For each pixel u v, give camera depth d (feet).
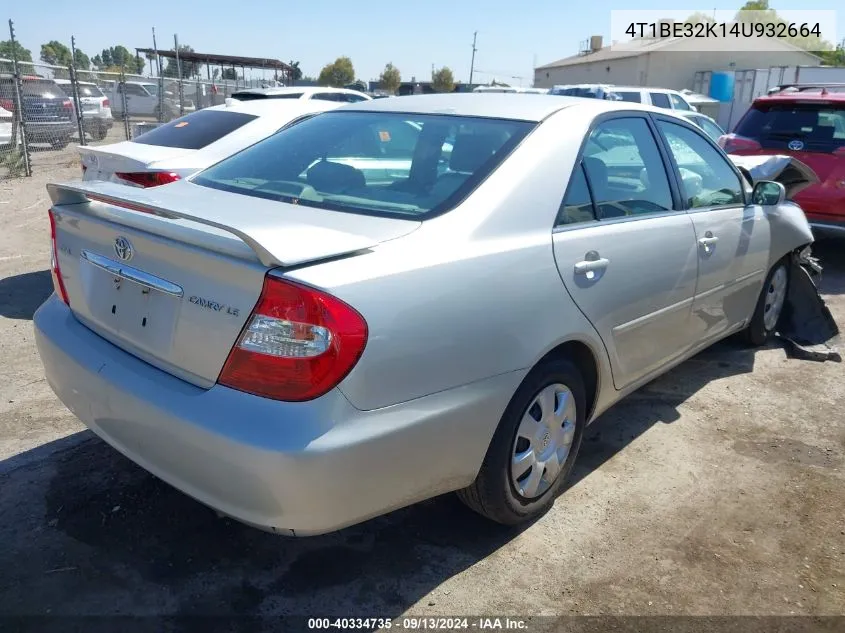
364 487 7.07
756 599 8.50
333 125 10.95
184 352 7.45
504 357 8.20
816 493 10.76
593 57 165.89
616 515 10.03
